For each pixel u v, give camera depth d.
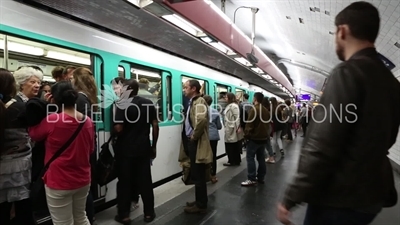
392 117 1.16
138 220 3.34
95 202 3.40
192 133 3.53
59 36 2.98
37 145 2.39
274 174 5.73
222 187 4.77
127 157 3.15
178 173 5.33
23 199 2.17
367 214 1.12
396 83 1.21
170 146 5.06
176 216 3.46
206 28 4.11
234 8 7.61
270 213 3.56
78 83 2.76
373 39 1.22
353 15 1.21
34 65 2.79
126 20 3.49
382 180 1.13
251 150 4.83
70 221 2.18
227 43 5.02
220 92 7.81
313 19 6.58
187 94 3.67
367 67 1.13
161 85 4.87
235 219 3.38
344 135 1.08
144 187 3.29
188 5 3.51
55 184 2.07
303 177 1.13
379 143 1.09
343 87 1.10
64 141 2.08
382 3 4.40
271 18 7.88
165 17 3.51
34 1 2.77
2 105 1.90
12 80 2.10
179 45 4.89
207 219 3.37
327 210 1.17
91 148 2.33
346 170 1.12
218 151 7.59
